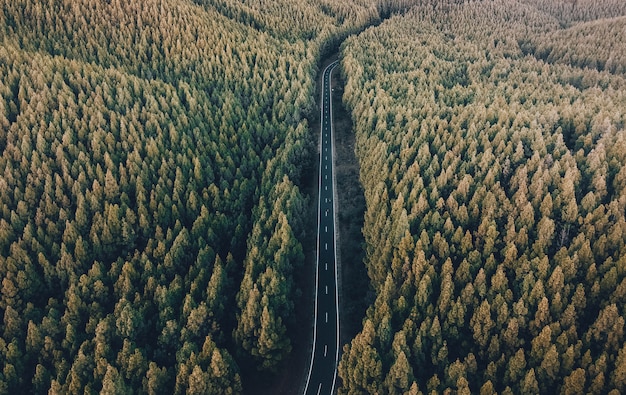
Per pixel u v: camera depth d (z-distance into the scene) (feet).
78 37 421.18
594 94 379.35
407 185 277.23
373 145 333.83
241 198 300.20
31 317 216.54
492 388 171.73
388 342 200.75
